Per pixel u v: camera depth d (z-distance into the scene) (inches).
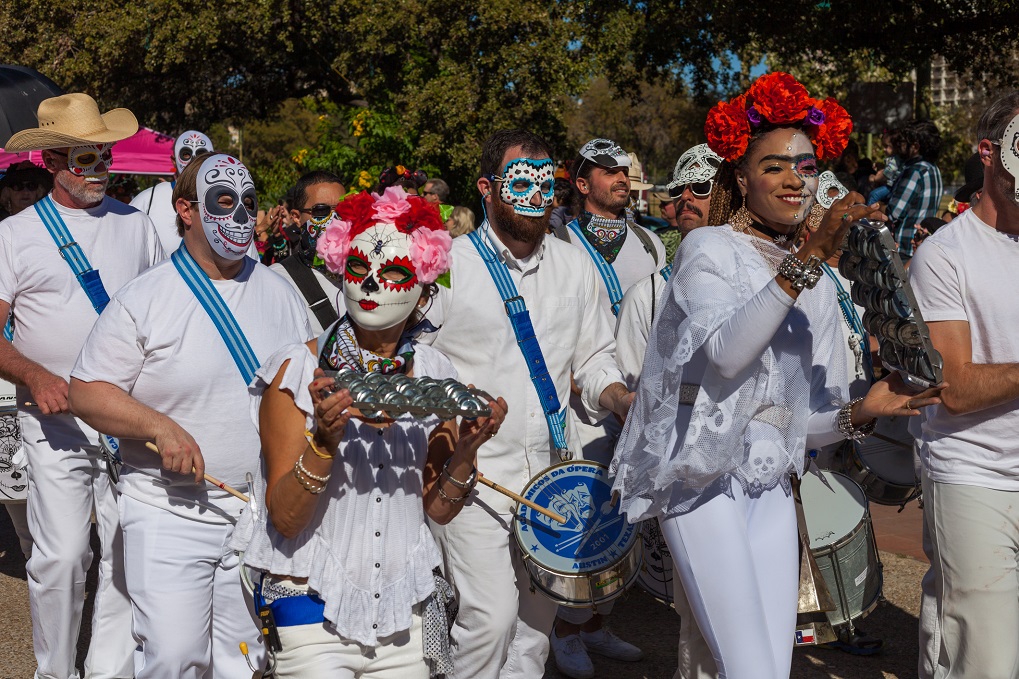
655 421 133.1
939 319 142.1
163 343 149.5
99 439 178.2
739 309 120.3
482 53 689.6
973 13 633.0
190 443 145.2
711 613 129.8
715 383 128.3
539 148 165.6
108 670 184.9
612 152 219.5
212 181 150.7
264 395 115.6
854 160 526.0
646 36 690.2
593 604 157.6
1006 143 137.4
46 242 187.0
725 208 137.9
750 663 127.6
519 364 165.3
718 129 132.3
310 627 113.0
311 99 993.5
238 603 157.8
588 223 222.5
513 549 164.2
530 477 165.8
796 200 129.6
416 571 116.0
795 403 132.3
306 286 199.2
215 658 158.9
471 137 674.2
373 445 114.0
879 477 189.3
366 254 110.4
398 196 113.0
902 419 188.2
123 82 876.0
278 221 310.3
